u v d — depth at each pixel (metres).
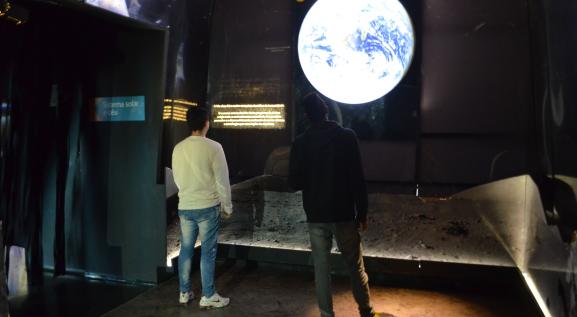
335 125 2.65
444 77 3.51
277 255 4.00
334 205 2.55
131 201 3.70
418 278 3.58
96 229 3.79
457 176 3.52
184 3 3.87
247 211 4.10
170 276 3.78
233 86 4.09
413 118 3.59
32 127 3.46
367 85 3.64
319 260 2.63
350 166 2.57
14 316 2.98
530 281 3.21
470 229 3.49
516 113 3.37
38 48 3.43
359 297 2.74
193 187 3.02
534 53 3.17
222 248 4.18
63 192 3.77
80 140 3.79
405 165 3.62
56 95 3.64
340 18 3.65
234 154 4.11
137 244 3.70
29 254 3.52
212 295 3.16
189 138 3.06
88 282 3.70
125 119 3.68
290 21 3.87
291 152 2.71
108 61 3.71
